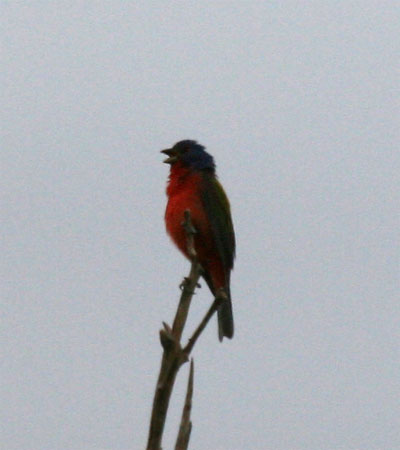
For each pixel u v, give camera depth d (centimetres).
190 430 586
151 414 572
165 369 580
